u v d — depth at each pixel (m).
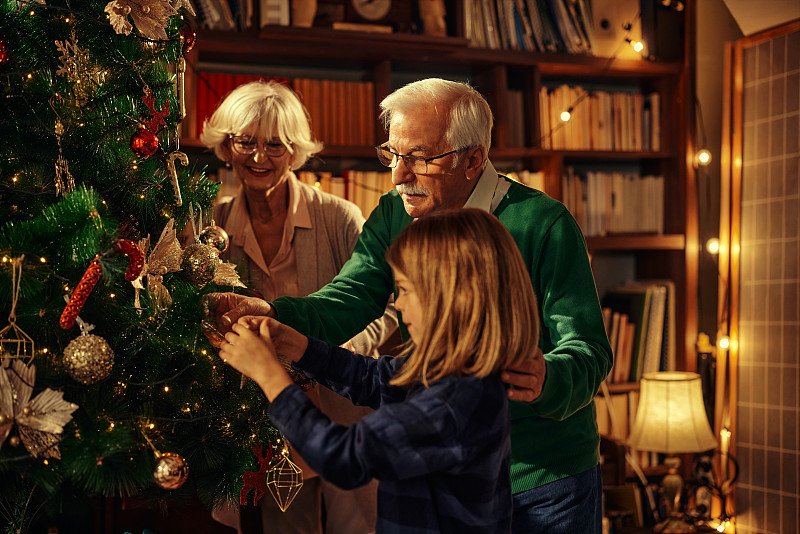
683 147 3.38
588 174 3.37
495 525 1.19
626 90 3.61
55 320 1.14
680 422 3.02
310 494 2.25
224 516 2.18
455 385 1.15
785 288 3.10
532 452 1.56
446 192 1.62
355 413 2.20
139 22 1.25
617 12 3.34
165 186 1.40
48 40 1.20
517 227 1.61
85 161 1.25
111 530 2.33
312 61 3.10
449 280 1.17
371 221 1.86
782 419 3.10
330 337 1.67
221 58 3.02
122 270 1.10
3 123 1.17
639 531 3.03
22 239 1.07
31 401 1.06
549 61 3.21
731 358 3.32
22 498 1.40
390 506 1.17
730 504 3.31
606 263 3.62
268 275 2.22
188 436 1.31
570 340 1.50
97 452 1.08
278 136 2.15
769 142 3.18
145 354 1.28
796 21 3.04
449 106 1.58
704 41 3.40
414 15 3.04
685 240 3.38
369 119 3.07
